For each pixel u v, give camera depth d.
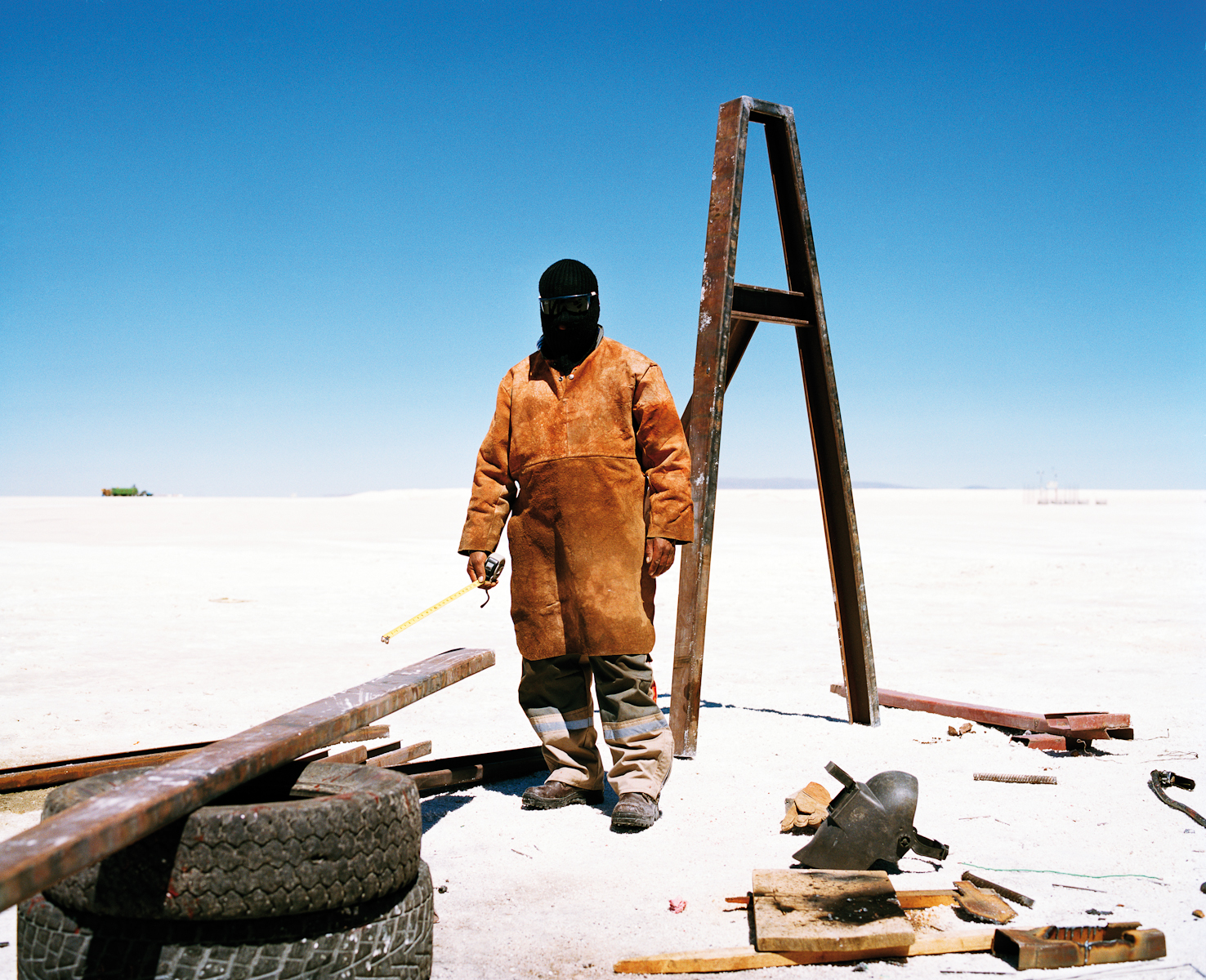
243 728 6.91
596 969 3.16
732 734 6.45
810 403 6.93
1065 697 8.07
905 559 24.47
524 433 4.95
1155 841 4.36
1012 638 11.98
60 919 2.54
